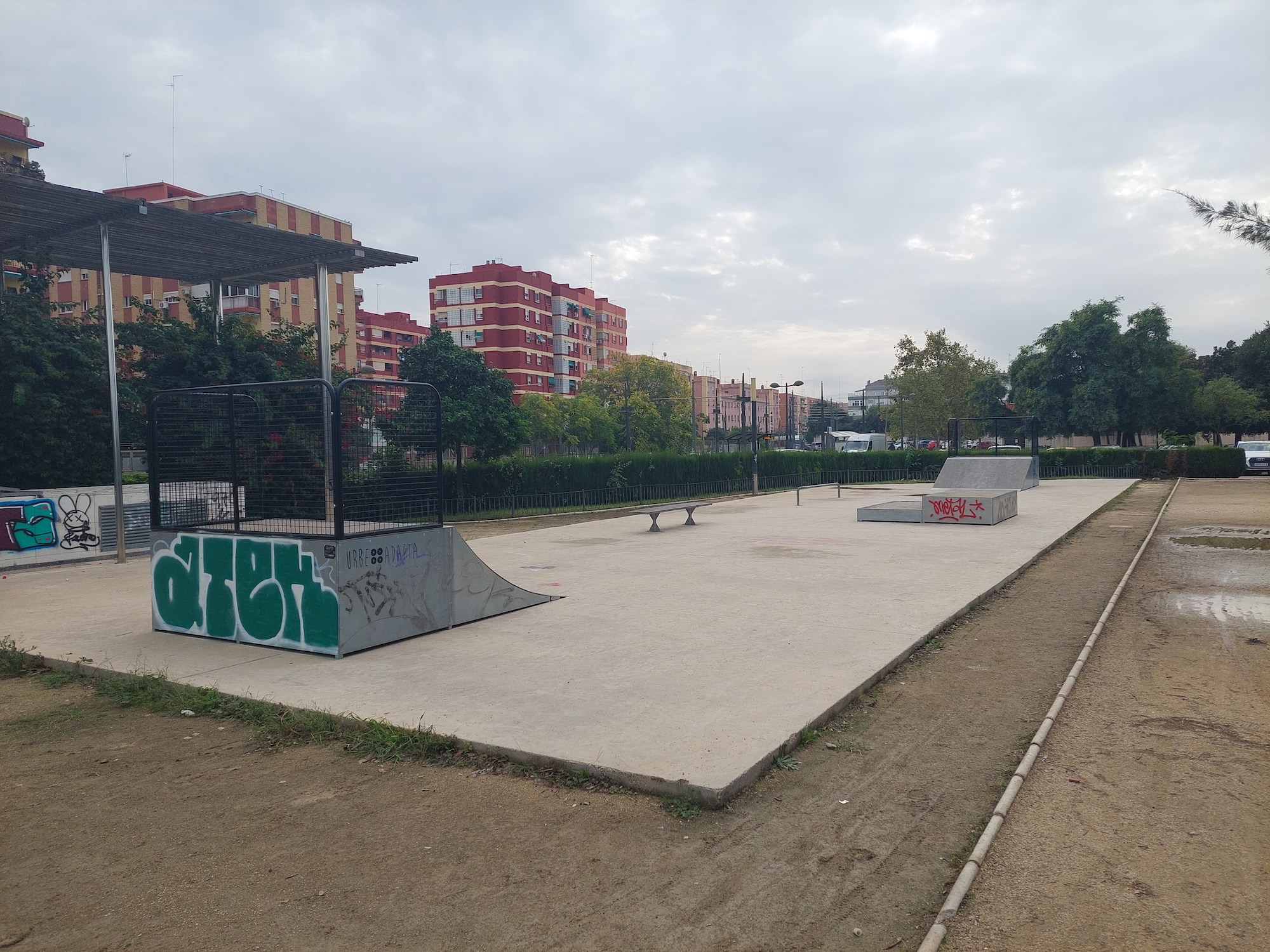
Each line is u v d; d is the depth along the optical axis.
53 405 14.23
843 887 3.33
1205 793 4.17
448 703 5.59
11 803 4.32
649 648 7.00
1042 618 8.45
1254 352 51.72
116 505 13.65
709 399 134.62
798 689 5.76
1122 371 41.44
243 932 3.08
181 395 8.16
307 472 7.59
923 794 4.22
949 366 58.12
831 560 12.20
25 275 16.23
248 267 17.92
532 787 4.36
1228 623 8.05
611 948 2.93
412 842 3.79
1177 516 18.73
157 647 7.41
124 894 3.37
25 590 10.74
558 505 25.72
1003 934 2.97
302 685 6.11
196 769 4.75
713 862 3.54
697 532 16.67
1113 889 3.27
